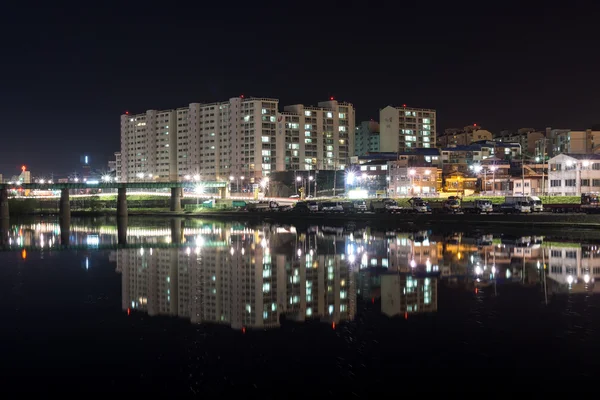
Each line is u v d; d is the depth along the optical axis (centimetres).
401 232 8919
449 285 4075
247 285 4328
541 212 9994
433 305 3428
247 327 3027
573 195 11800
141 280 4681
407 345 2642
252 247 7162
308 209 13850
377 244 7069
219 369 2403
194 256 6322
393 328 2930
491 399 2077
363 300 3647
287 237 8631
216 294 3994
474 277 4391
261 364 2448
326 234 9006
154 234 9950
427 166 16338
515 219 8831
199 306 3591
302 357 2516
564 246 6391
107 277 4888
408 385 2197
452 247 6481
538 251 5941
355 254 6072
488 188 15288
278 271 5009
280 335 2859
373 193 16538
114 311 3481
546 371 2298
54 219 16538
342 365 2414
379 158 19050
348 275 4672
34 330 3042
